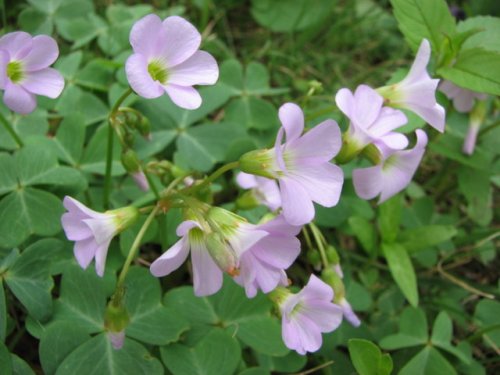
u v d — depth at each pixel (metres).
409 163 0.12
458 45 0.14
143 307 0.12
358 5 0.22
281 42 0.21
